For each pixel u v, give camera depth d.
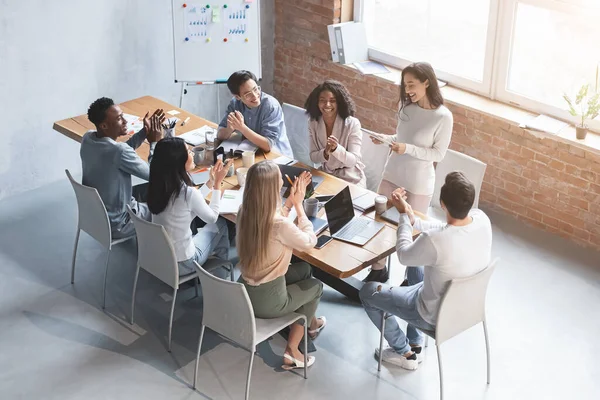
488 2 5.68
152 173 4.18
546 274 5.12
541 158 5.46
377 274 4.79
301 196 4.11
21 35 5.66
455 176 3.60
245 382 4.21
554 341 4.52
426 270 3.79
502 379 4.24
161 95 6.70
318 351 4.44
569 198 5.41
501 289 4.97
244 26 6.25
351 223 4.34
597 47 5.20
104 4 6.02
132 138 5.09
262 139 5.09
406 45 6.36
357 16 6.52
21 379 4.22
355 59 6.53
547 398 4.12
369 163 5.21
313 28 6.67
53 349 4.43
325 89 4.86
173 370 4.29
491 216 5.80
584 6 5.15
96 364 4.33
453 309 3.79
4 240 5.44
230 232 5.33
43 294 4.89
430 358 4.40
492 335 4.57
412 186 4.77
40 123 6.01
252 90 5.05
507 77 5.71
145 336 4.55
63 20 5.83
